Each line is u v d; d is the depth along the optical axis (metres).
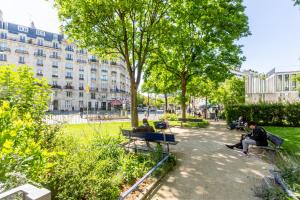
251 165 6.89
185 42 16.09
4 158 2.68
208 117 32.94
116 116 28.25
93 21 12.20
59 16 12.90
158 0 12.79
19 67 5.70
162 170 6.01
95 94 67.44
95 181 4.09
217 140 11.38
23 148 2.98
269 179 5.49
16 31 56.72
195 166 6.81
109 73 71.19
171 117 24.06
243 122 16.02
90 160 4.89
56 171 3.86
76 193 3.64
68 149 5.50
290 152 7.79
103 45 13.66
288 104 18.64
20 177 2.64
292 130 15.34
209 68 19.00
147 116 29.98
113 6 11.30
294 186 4.32
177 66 19.88
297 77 21.45
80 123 18.33
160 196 4.77
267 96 30.95
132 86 13.56
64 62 62.34
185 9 15.31
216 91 32.16
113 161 6.00
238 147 9.33
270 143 9.77
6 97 5.30
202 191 5.01
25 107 5.47
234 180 5.65
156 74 22.17
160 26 13.07
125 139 9.41
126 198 4.50
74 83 63.84
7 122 3.21
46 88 6.06
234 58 19.16
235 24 17.22
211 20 16.81
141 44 13.70
